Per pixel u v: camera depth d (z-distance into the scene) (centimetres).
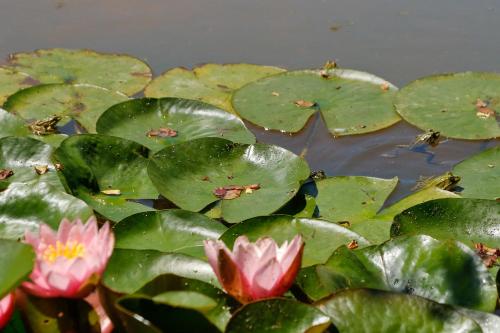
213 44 658
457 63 620
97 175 431
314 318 259
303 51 645
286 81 584
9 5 730
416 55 635
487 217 378
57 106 536
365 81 581
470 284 313
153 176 424
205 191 425
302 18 713
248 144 452
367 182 443
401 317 276
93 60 620
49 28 682
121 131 492
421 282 317
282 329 257
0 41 650
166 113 514
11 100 535
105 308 263
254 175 440
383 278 321
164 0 754
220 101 563
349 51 645
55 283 249
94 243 263
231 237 352
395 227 373
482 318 287
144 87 583
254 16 718
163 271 308
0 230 353
